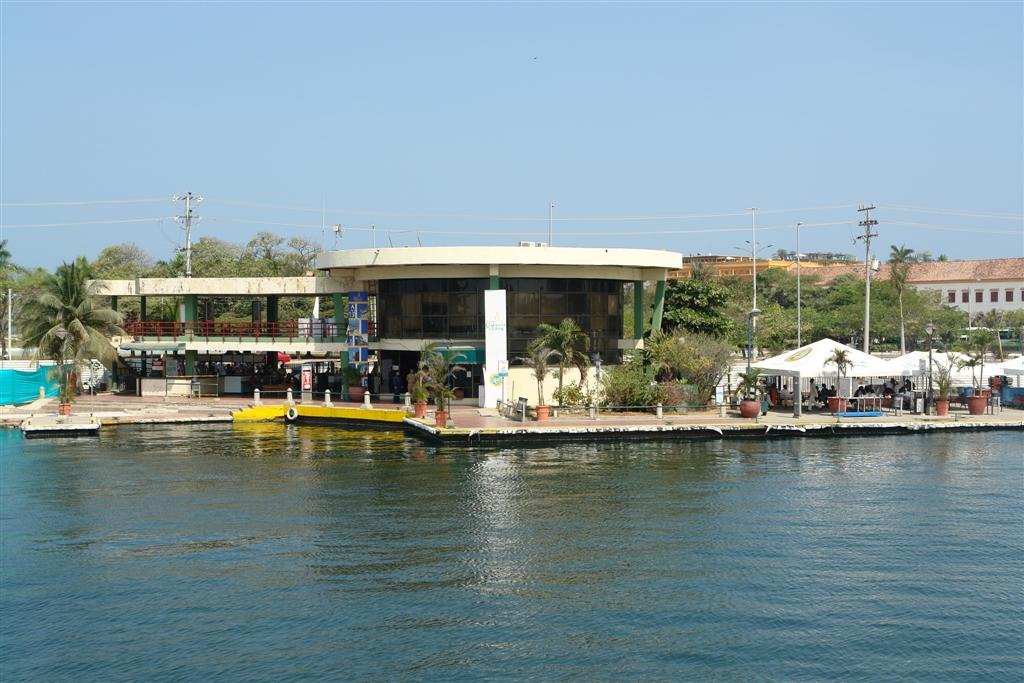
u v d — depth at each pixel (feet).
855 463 168.25
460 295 232.12
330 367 321.73
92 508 137.59
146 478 157.58
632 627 94.94
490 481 153.48
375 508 136.46
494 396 220.64
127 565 112.68
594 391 222.07
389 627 94.89
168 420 222.28
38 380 251.80
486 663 87.35
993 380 253.24
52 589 105.19
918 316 420.36
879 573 109.40
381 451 181.98
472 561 113.29
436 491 146.61
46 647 90.79
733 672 85.51
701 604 100.42
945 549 117.80
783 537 122.42
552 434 188.55
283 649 90.07
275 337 253.85
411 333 237.25
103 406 241.76
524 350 230.07
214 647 90.58
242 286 256.11
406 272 235.20
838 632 93.66
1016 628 94.48
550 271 230.89
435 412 209.36
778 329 391.65
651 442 190.70
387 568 111.04
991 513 133.80
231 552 117.08
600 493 144.87
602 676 84.84
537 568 110.83
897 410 220.84
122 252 494.18
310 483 152.97
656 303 253.44
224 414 228.22
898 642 91.45
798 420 202.80
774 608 99.40
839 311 442.50
